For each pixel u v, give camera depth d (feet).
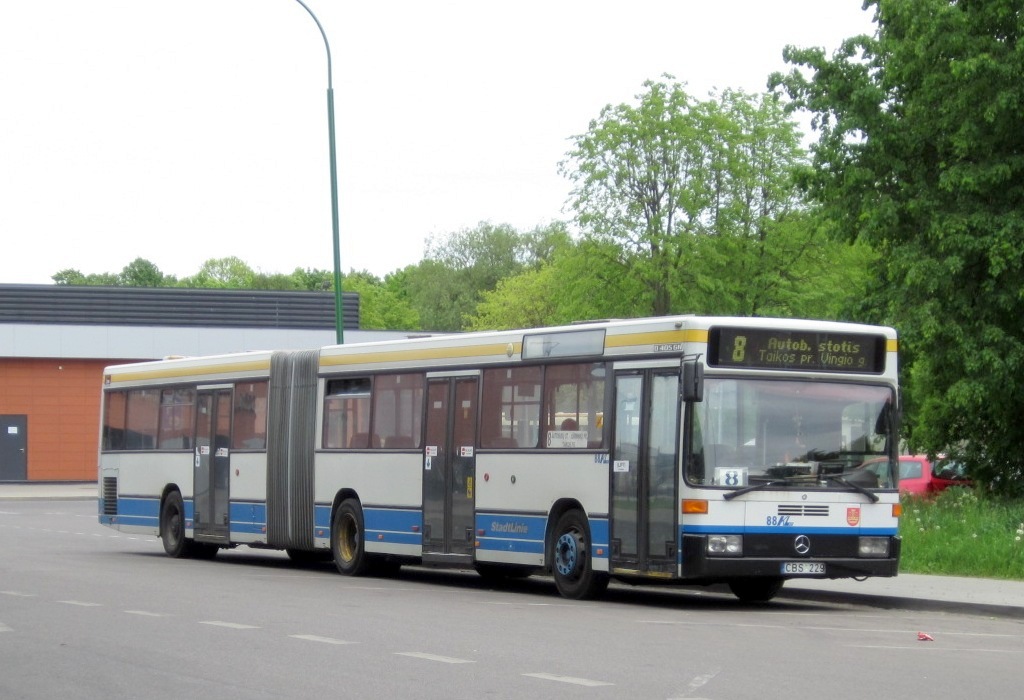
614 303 194.49
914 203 105.70
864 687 37.27
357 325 231.50
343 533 84.48
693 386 59.36
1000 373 101.81
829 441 62.34
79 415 226.79
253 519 92.32
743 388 61.36
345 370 85.30
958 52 101.91
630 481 63.36
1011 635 52.70
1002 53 100.58
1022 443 114.42
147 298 226.99
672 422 61.36
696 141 189.47
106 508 109.70
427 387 77.92
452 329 395.34
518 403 71.15
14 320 222.69
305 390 88.74
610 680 38.29
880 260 115.96
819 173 115.03
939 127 104.99
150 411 105.09
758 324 61.72
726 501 60.18
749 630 52.13
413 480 78.38
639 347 63.77
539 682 37.88
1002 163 101.09
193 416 99.76
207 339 224.53
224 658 43.09
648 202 192.54
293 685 37.70
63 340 222.89
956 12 100.58
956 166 102.47
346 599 64.85
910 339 103.81
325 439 86.48
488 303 364.99
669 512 61.00
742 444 60.95
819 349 62.75
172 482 101.35
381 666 41.11
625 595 70.69
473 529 73.51
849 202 112.06
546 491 68.64
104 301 225.15
